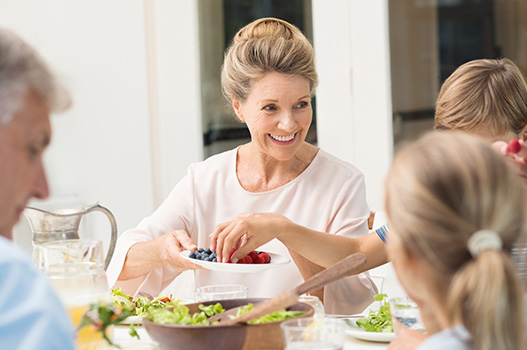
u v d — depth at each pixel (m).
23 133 0.93
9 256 0.84
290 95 1.91
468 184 0.90
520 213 0.92
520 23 3.12
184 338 1.22
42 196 1.02
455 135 0.97
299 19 3.32
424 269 0.94
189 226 2.15
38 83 0.93
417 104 3.18
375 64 3.16
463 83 1.72
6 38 0.93
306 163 2.13
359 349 1.41
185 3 3.49
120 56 3.54
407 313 1.33
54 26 3.58
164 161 3.59
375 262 1.88
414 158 0.95
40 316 0.79
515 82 1.70
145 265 1.94
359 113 3.22
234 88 1.99
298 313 1.32
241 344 1.22
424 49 3.17
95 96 3.58
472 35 3.16
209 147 3.54
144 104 3.54
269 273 2.03
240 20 3.43
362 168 3.23
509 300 0.87
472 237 0.90
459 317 0.89
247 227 1.74
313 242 1.82
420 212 0.92
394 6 3.15
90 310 1.26
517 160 1.41
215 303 1.42
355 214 2.07
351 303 1.96
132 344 1.34
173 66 3.54
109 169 3.59
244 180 2.15
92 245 1.35
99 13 3.54
